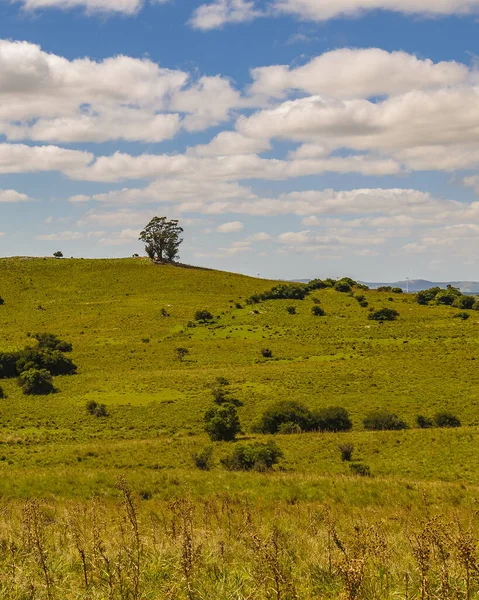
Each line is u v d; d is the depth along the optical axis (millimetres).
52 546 10750
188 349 105938
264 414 61375
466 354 95688
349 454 46250
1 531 12664
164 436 59000
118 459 45500
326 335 114438
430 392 73250
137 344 110062
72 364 93562
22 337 117062
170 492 28906
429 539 8484
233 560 9633
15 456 47781
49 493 28391
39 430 61688
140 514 16266
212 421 54219
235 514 17266
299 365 92688
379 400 70562
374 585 8031
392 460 45219
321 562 9234
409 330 116375
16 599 7914
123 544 10039
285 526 14289
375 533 9961
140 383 82188
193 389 77938
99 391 78750
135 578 8070
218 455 47031
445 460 44312
